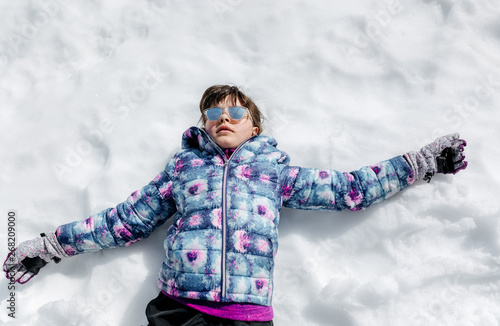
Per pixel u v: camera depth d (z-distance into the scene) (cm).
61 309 197
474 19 233
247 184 185
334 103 228
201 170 190
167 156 228
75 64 265
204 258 174
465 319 181
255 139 199
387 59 232
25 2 284
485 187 202
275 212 186
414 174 195
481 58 226
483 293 186
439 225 198
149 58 251
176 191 192
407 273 189
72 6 280
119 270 206
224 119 196
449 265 188
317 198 194
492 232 191
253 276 175
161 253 209
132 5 272
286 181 195
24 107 255
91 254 211
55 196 229
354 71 233
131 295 203
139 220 199
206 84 241
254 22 251
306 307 194
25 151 240
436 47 230
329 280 199
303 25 246
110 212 200
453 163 195
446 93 220
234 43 250
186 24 258
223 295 171
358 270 200
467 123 214
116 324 200
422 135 213
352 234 203
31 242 199
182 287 175
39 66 268
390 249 198
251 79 238
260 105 231
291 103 230
